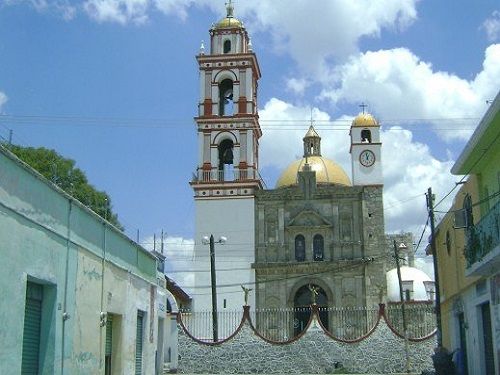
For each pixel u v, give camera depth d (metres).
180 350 41.22
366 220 57.12
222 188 56.66
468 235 21.86
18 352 12.94
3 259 12.21
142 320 24.67
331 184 63.56
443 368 26.00
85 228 17.41
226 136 57.44
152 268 25.94
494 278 20.47
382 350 40.47
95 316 18.23
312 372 40.47
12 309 12.65
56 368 15.06
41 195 14.12
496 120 18.12
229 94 60.53
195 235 56.03
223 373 40.66
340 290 54.81
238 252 55.62
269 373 40.59
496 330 20.38
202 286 55.12
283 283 55.16
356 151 61.44
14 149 42.06
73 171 44.44
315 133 68.62
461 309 26.11
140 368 24.12
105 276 19.27
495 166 20.98
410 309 52.75
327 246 56.69
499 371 20.12
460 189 25.38
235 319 53.91
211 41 60.44
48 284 14.87
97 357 18.41
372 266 55.41
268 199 57.47
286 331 53.31
